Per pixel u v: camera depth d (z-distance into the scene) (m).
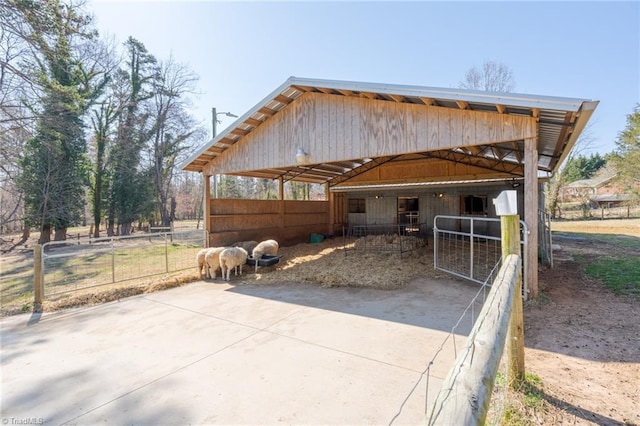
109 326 3.89
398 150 5.35
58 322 4.09
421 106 5.15
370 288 5.34
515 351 2.25
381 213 13.39
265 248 7.19
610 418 1.95
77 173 15.19
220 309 4.46
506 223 2.40
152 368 2.84
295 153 6.53
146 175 18.41
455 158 10.54
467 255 7.96
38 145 13.34
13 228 16.09
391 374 2.65
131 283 5.83
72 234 18.12
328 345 3.22
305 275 6.31
